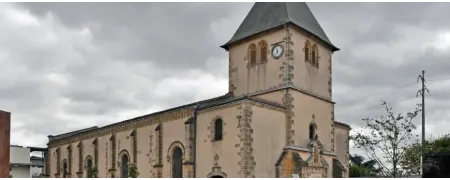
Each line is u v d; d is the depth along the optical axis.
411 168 33.97
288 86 35.91
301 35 38.31
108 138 46.97
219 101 37.19
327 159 38.06
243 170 32.09
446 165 15.01
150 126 41.66
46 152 59.78
